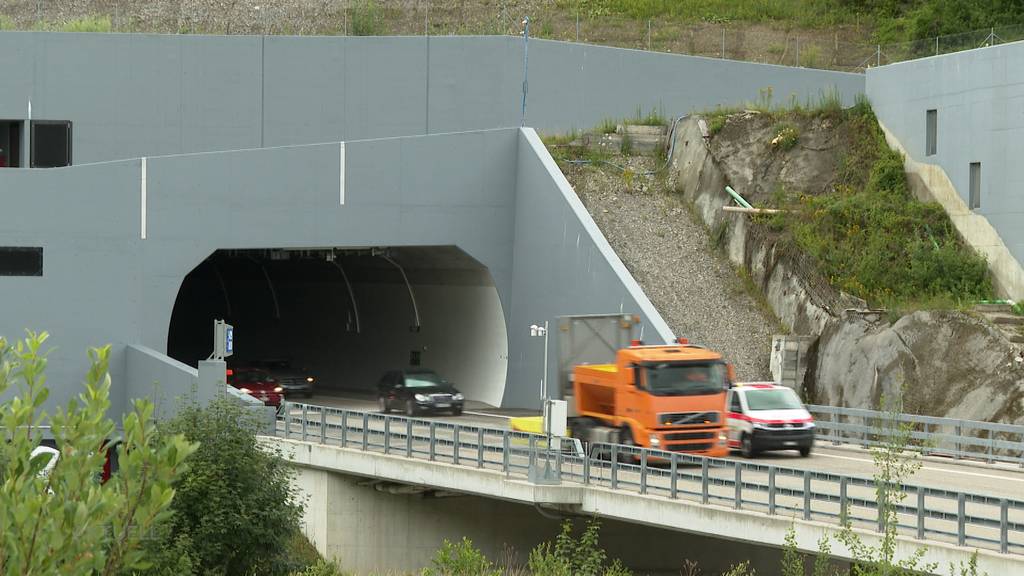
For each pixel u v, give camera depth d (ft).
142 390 216.13
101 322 224.33
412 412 226.79
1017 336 189.98
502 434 144.36
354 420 168.55
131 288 226.58
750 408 163.73
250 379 255.50
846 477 105.40
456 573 122.62
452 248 252.83
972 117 226.99
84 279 223.30
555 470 134.62
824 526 107.14
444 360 275.39
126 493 41.70
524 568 154.51
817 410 188.75
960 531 98.53
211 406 137.69
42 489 41.96
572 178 261.03
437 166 247.09
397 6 351.25
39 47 270.05
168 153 275.80
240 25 346.95
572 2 357.61
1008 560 93.91
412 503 163.12
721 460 119.75
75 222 222.48
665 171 268.00
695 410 145.79
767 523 112.37
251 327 359.05
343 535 163.53
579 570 115.24
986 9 315.37
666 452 125.70
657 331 204.13
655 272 236.22
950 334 195.93
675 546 153.07
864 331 207.00
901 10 344.28
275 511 133.69
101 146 272.92
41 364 44.62
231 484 131.75
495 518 162.81
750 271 236.02
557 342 161.17
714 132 262.06
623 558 152.15
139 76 274.36
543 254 241.35
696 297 231.50
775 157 255.09
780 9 349.61
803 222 236.02
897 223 231.30
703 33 335.26
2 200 218.79
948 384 191.62
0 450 42.29
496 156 251.19
